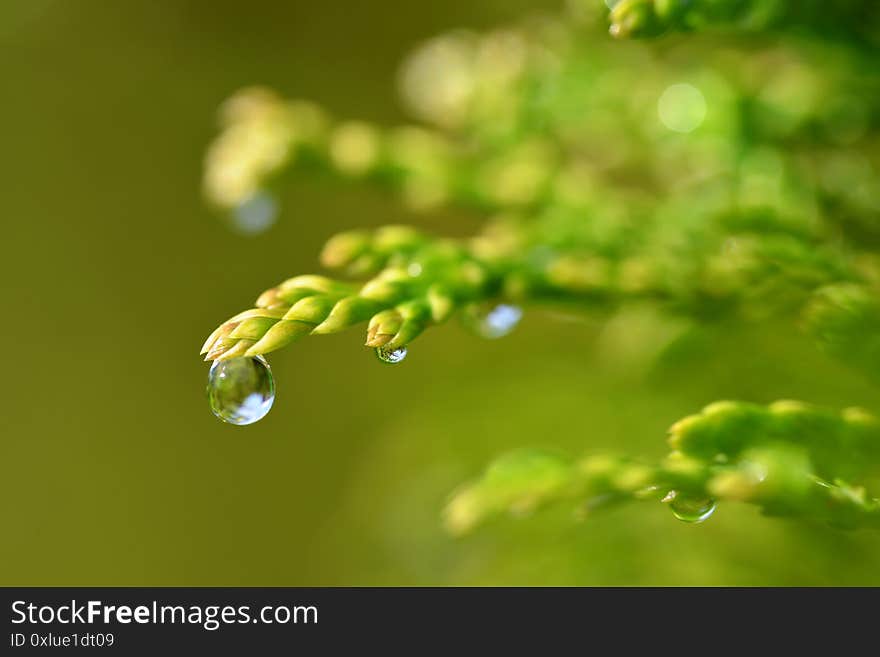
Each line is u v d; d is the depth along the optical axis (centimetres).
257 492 30
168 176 33
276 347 13
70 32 32
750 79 16
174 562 31
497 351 22
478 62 17
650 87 17
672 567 17
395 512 20
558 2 22
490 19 24
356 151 17
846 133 16
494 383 20
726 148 16
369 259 14
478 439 19
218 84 32
